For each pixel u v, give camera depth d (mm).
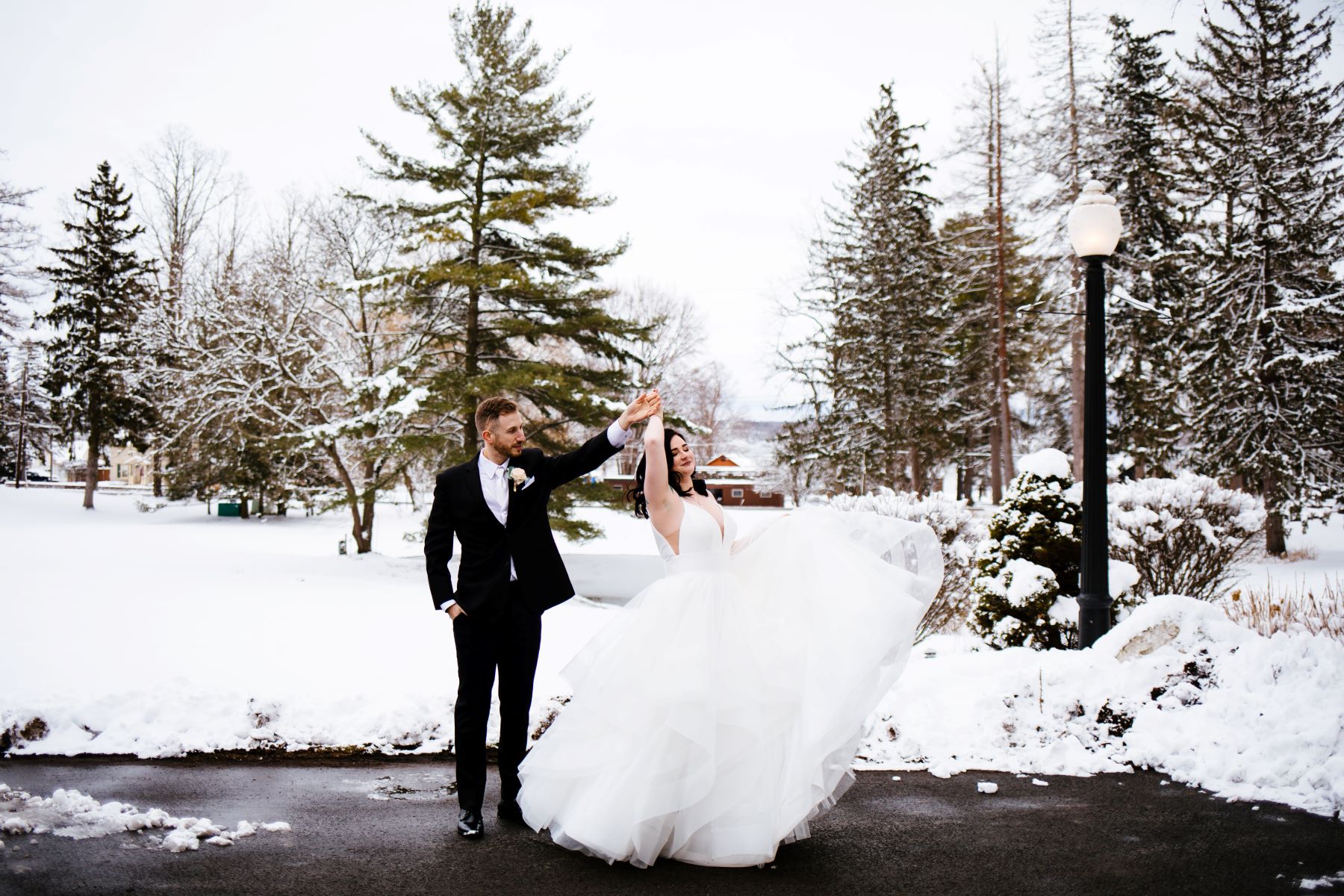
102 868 3787
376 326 24141
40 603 11398
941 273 35875
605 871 3953
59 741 5641
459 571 4652
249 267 30438
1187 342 25641
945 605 10945
